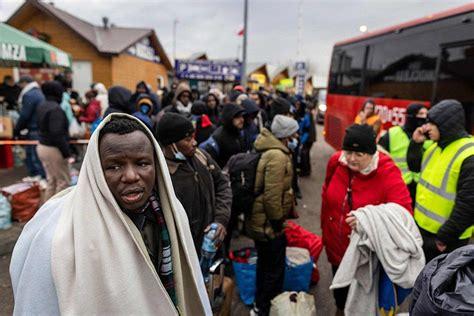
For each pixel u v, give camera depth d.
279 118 2.65
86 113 7.93
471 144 2.35
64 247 0.94
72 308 0.90
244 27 12.78
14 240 3.97
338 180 2.53
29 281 0.95
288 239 3.36
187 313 1.29
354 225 2.09
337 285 2.08
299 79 15.91
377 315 2.13
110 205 1.01
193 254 1.33
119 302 0.95
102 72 14.39
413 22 5.89
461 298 1.06
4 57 5.37
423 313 1.12
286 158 2.58
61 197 1.18
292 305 2.54
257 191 2.60
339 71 9.08
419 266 1.96
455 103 2.43
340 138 8.95
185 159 2.16
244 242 4.39
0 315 2.85
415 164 3.58
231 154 3.60
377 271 2.10
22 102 6.07
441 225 2.45
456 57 4.96
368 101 5.08
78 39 14.09
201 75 16.66
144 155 1.06
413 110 3.72
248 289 3.08
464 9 4.89
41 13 14.00
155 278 1.04
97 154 1.00
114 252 0.97
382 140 4.03
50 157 4.40
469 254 1.16
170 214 1.19
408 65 5.95
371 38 7.23
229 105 3.52
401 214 2.06
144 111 4.24
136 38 16.55
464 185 2.26
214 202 2.36
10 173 6.89
